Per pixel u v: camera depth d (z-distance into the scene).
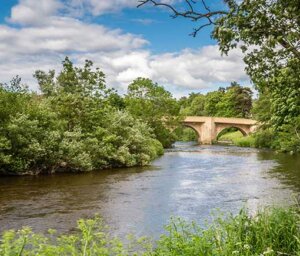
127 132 33.50
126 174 26.36
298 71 7.97
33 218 13.50
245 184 21.47
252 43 7.39
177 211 14.68
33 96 33.94
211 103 119.50
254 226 7.37
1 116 25.98
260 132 59.81
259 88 8.67
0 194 18.25
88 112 32.72
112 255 7.93
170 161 36.75
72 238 5.71
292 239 7.02
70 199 17.06
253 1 6.97
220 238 6.55
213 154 45.97
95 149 29.67
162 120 62.25
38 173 26.38
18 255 4.88
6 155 24.36
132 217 13.66
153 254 6.41
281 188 19.78
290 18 7.08
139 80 64.12
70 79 40.94
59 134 27.39
